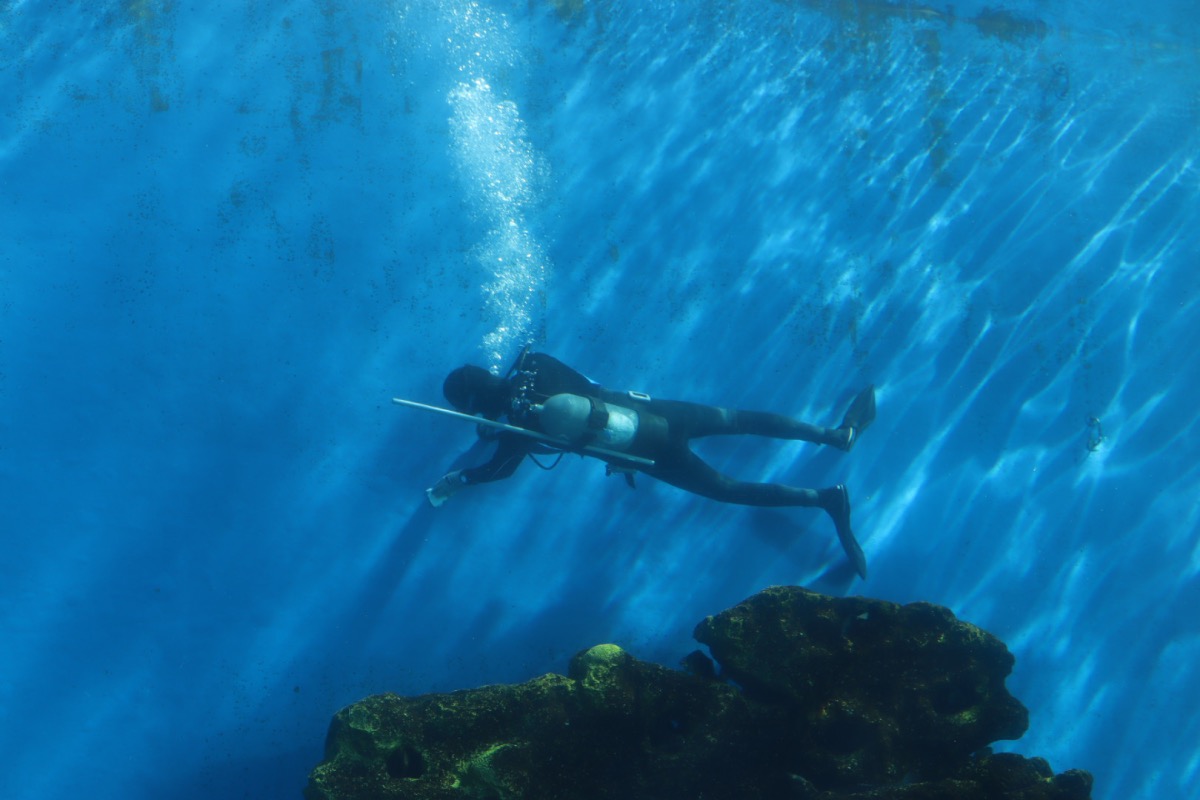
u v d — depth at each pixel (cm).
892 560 466
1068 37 610
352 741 326
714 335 497
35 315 445
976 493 484
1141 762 439
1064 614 464
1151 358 520
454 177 505
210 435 436
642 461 363
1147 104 590
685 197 524
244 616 411
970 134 568
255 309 461
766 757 358
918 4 603
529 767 328
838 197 541
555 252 499
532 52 542
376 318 469
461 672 417
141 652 399
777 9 582
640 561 448
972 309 523
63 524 413
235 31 516
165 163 482
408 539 433
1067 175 563
